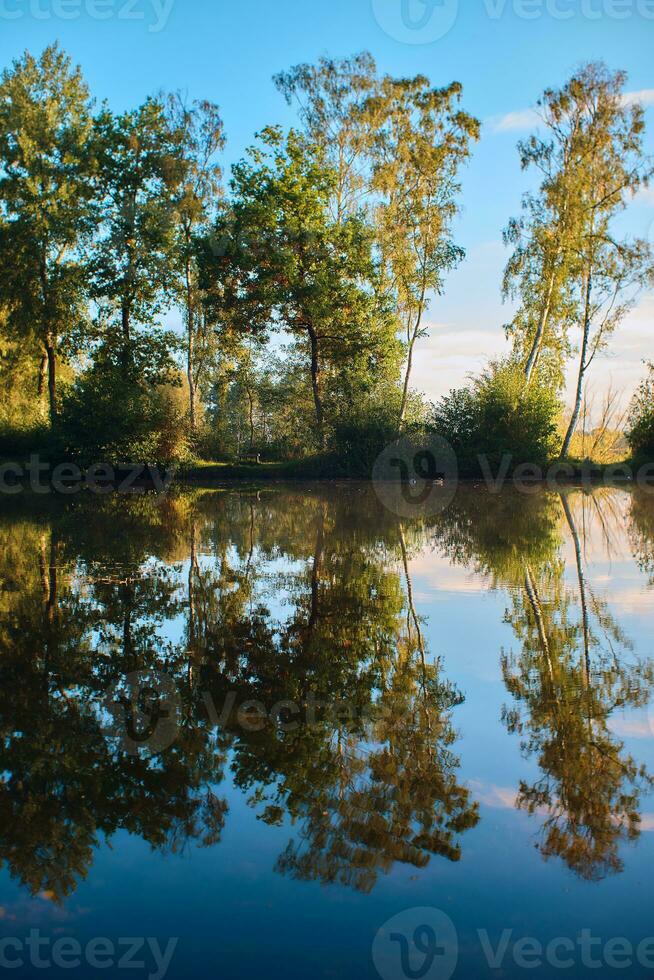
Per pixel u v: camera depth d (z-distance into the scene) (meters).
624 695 4.05
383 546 10.03
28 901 2.35
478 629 5.54
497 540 10.51
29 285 29.53
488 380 26.41
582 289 27.47
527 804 2.89
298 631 5.58
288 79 27.77
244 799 2.97
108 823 2.82
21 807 2.94
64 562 8.86
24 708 4.04
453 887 2.38
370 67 27.67
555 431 27.42
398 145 27.86
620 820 2.76
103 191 30.72
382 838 2.66
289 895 2.36
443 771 3.17
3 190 29.23
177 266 31.50
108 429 26.03
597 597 6.58
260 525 12.78
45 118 29.25
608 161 26.39
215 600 6.66
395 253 28.22
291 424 33.50
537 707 3.89
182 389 38.12
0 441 30.53
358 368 30.02
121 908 2.30
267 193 28.42
